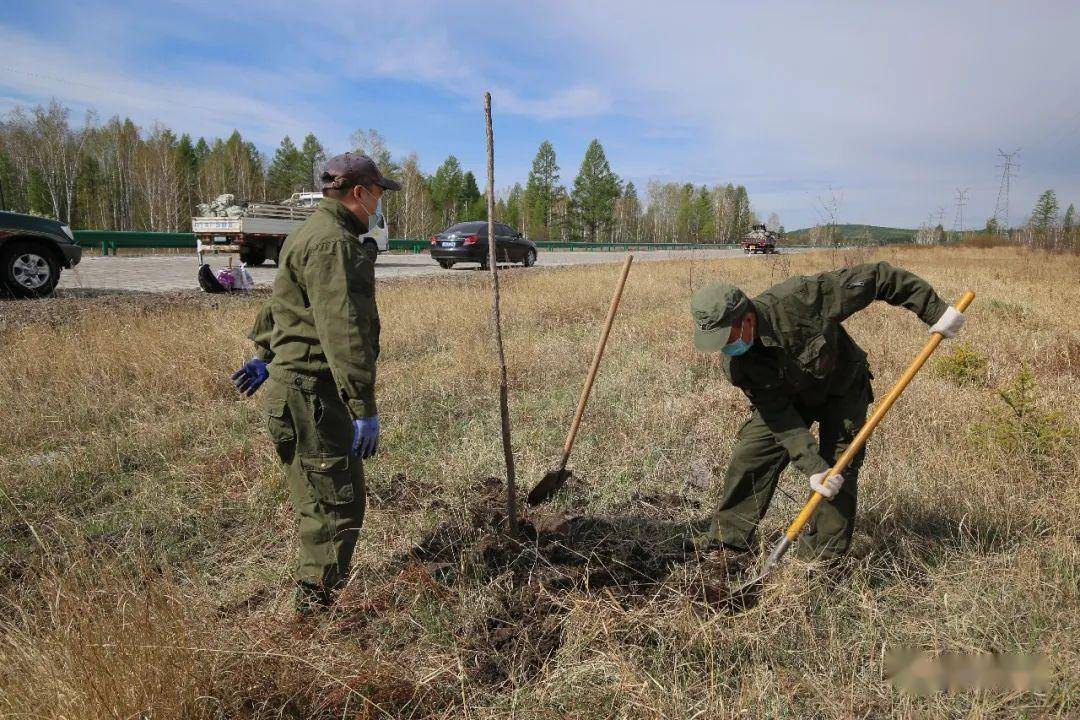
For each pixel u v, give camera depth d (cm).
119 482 414
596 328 902
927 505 375
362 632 273
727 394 592
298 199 1933
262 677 230
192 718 212
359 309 245
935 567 321
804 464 281
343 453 269
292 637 247
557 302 1055
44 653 217
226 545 347
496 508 388
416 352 770
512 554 336
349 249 247
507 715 230
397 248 2873
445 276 1520
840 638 269
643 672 246
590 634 265
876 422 285
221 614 271
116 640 216
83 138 5431
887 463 428
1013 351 750
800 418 289
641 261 2427
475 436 501
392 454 466
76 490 400
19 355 600
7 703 198
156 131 5681
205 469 429
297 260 253
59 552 323
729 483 333
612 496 409
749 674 249
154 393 554
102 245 2064
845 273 289
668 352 747
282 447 268
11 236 960
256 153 7094
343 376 241
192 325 770
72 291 1105
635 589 305
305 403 260
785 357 274
